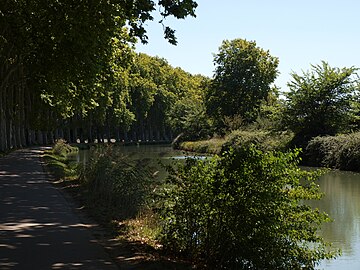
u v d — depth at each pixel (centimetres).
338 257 1146
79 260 756
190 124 7638
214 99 7669
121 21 2583
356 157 3478
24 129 6197
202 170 888
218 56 7719
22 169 2597
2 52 3684
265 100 7256
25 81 4894
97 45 2606
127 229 1051
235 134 5097
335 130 4416
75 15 2302
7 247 838
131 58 3303
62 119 7356
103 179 1559
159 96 11050
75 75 2936
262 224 791
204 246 867
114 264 738
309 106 4453
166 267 742
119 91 8400
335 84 4381
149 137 11169
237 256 811
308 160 4116
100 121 8044
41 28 2783
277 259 802
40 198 1495
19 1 2784
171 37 1650
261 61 7712
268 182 813
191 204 871
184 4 1611
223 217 827
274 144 4397
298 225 841
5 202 1404
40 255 784
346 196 2153
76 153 5491
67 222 1102
